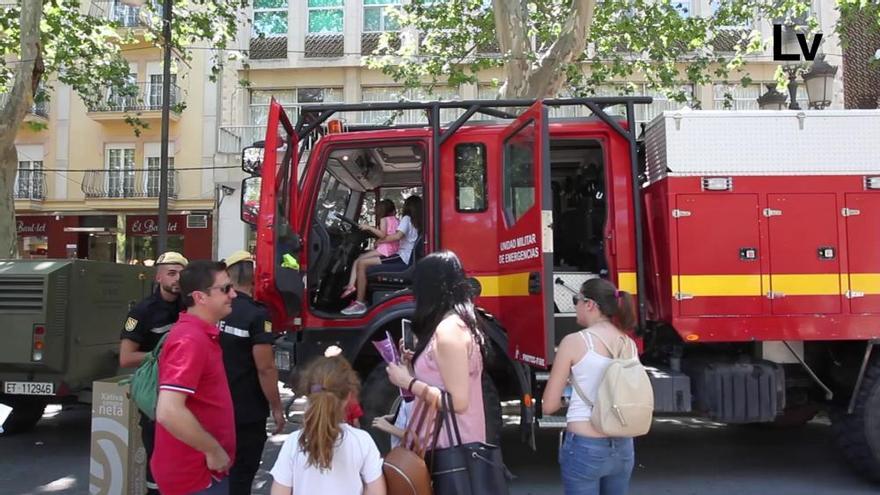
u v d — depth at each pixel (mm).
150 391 3131
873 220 5066
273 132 4969
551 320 4133
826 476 5863
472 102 5422
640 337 5090
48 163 23875
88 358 6809
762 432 7660
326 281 5805
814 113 5094
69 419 8398
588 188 5762
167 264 4508
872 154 5098
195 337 2812
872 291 5023
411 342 3371
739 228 5035
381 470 2727
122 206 23109
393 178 6328
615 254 5199
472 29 15516
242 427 3863
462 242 5309
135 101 23125
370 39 22625
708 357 5332
